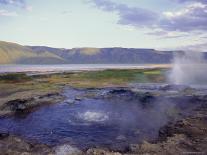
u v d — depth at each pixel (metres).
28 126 25.61
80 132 23.05
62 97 42.53
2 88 51.94
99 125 25.27
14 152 17.00
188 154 16.14
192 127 22.09
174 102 35.38
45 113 31.52
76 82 66.81
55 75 84.56
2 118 29.19
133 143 19.45
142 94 42.88
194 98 37.78
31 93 44.72
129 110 31.84
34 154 16.64
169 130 21.67
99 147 18.83
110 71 92.81
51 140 20.91
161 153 16.45
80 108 34.19
